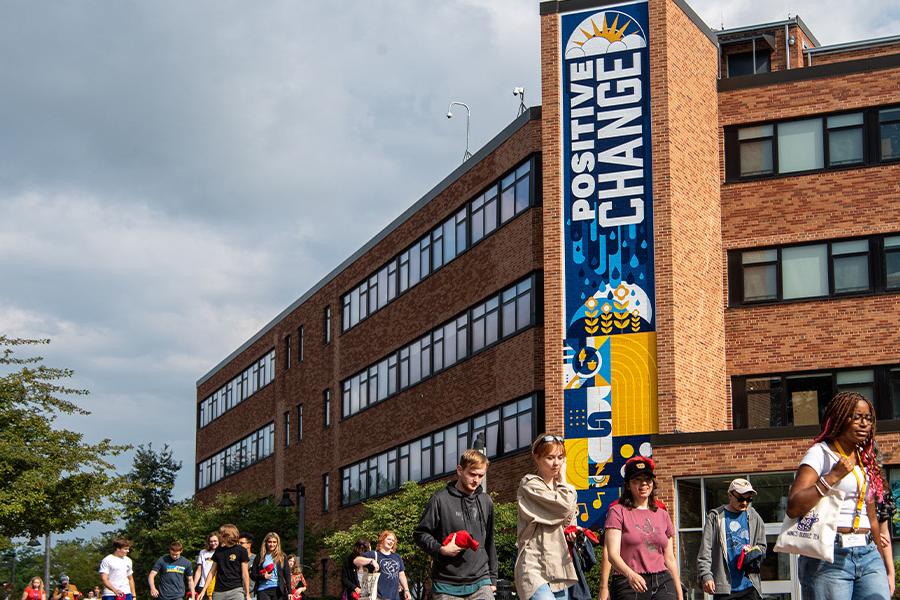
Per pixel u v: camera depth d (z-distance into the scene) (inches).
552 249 1480.1
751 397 1537.9
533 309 1563.7
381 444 2074.3
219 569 876.0
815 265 1530.5
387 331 2085.4
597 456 1417.3
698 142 1528.1
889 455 1315.2
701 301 1494.8
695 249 1491.1
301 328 2593.5
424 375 1921.8
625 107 1476.4
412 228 1993.1
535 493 461.4
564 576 463.2
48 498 1460.4
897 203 1503.4
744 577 619.8
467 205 1793.8
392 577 938.7
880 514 358.0
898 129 1515.7
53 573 5191.9
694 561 1342.3
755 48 1809.8
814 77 1556.3
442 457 1828.2
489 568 462.3
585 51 1502.2
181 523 2386.8
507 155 1658.5
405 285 2026.3
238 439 2994.6
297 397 2561.5
